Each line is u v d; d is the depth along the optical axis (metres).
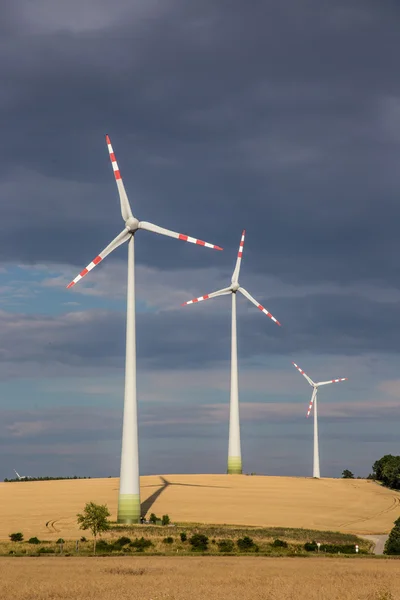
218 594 58.66
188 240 127.31
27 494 148.88
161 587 62.28
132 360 126.00
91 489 155.00
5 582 64.94
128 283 127.38
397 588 62.91
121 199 126.94
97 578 68.38
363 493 166.50
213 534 111.19
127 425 124.88
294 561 87.38
